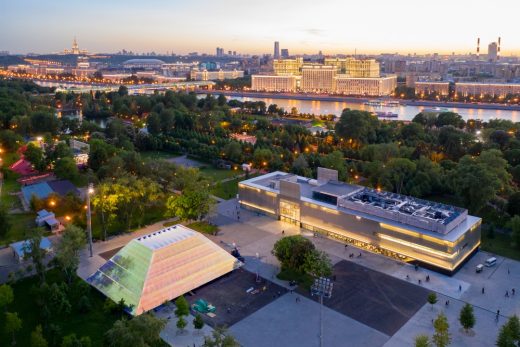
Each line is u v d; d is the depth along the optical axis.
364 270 187.00
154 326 127.81
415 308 159.00
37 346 128.50
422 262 189.00
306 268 172.38
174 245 173.50
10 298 151.12
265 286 173.88
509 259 196.75
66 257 170.12
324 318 153.00
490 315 154.62
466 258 193.62
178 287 166.50
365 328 147.50
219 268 180.00
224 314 156.00
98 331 145.75
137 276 164.00
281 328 147.75
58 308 152.50
